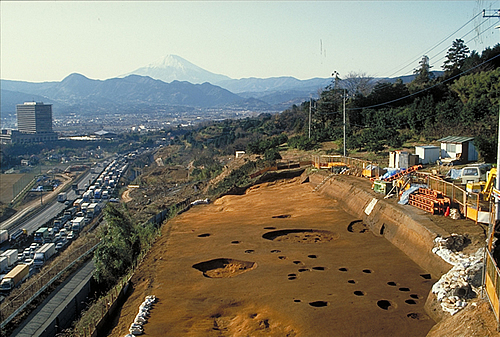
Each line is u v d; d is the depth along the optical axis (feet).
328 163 180.24
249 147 263.49
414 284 76.64
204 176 262.47
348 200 134.41
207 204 175.52
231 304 73.82
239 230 118.62
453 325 56.90
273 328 65.31
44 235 215.51
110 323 73.56
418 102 235.81
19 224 260.83
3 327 98.02
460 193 106.73
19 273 144.36
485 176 119.14
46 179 435.53
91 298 111.34
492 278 53.47
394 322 64.08
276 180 188.65
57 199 326.24
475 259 70.64
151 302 75.97
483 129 177.17
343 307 69.21
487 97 223.10
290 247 101.14
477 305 57.67
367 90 330.75
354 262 88.63
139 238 122.01
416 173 127.85
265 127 465.47
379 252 93.76
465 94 240.53
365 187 133.49
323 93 302.66
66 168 531.09
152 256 103.19
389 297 72.02
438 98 260.83
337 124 273.33
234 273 89.71
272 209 141.49
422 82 322.75
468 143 149.89
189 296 77.82
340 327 63.57
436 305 65.05
